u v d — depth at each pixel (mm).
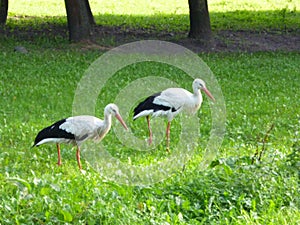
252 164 10312
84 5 25719
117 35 27922
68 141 11445
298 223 8820
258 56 25078
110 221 8516
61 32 28078
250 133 14391
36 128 14344
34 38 26359
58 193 9266
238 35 29172
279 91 19391
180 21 32656
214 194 9523
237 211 9188
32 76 20141
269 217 8930
